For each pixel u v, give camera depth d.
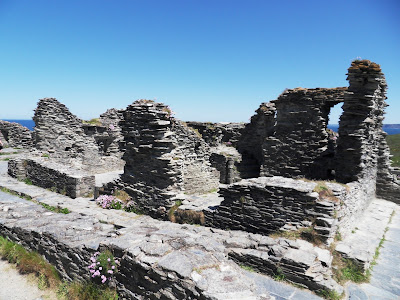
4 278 8.45
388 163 20.38
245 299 5.18
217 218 12.92
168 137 14.65
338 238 11.09
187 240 7.47
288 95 20.59
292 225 10.81
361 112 15.35
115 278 7.12
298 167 20.58
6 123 34.16
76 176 17.33
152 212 14.65
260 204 11.68
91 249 7.69
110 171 30.09
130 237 7.84
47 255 8.94
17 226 9.99
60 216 11.16
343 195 11.64
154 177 14.68
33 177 20.78
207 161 21.02
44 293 7.84
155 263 6.27
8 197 15.58
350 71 15.33
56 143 25.81
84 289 7.41
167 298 5.86
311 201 10.52
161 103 15.43
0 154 30.42
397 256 11.12
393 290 8.72
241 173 26.19
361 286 8.88
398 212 17.25
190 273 5.84
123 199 15.92
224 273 6.00
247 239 10.05
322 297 7.85
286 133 20.98
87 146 27.81
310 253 8.84
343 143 15.98
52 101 25.41
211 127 29.08
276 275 8.62
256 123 27.25
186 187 18.72
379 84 16.80
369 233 13.11
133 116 15.21
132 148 15.56
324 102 19.31
